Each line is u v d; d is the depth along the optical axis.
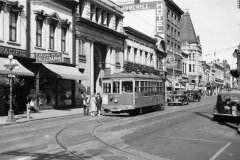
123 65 49.34
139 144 13.39
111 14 46.16
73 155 10.89
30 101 25.77
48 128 18.17
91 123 21.03
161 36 67.94
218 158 10.91
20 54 28.64
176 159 10.66
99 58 44.22
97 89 43.88
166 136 15.76
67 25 35.78
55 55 28.39
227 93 23.44
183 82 76.19
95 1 41.16
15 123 21.02
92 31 40.62
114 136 15.45
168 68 70.62
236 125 20.94
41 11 31.30
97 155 11.02
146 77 29.88
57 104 33.97
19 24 28.84
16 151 11.41
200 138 15.34
